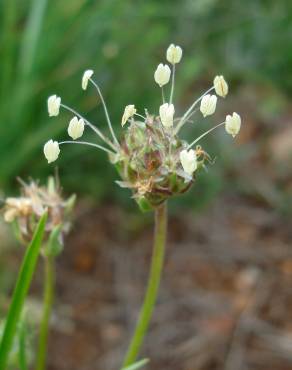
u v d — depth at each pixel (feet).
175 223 0.72
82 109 0.71
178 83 0.76
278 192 0.76
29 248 0.32
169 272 0.68
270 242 0.71
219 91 0.32
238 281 0.67
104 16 0.73
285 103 0.88
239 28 0.89
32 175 0.71
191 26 0.87
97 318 0.63
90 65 0.72
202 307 0.64
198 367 0.60
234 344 0.61
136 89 0.74
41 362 0.40
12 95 0.70
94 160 0.72
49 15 0.72
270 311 0.64
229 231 0.72
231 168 0.78
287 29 0.90
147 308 0.36
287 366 0.60
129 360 0.37
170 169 0.32
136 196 0.32
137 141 0.32
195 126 0.76
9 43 0.69
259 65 0.91
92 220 0.71
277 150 0.81
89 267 0.67
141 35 0.75
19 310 0.33
